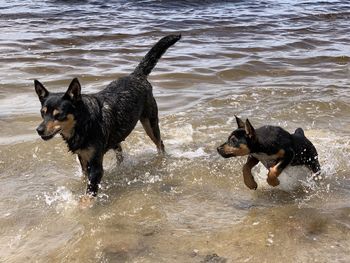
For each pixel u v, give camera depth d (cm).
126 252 284
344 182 338
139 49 658
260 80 523
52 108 317
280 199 325
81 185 343
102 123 334
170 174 352
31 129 411
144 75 370
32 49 646
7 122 420
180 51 651
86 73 530
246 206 319
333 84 504
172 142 394
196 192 333
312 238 289
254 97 467
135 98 356
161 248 286
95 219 309
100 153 333
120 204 323
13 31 762
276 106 447
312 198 324
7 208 318
